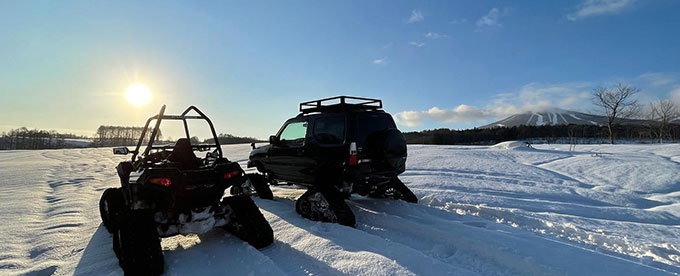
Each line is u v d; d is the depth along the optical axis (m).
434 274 2.93
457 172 10.43
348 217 4.47
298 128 5.98
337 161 4.95
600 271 2.91
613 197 7.04
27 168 13.51
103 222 4.52
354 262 3.18
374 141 5.04
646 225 4.86
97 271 3.18
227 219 3.86
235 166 3.79
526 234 4.02
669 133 38.00
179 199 3.36
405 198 5.84
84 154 24.44
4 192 7.60
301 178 5.71
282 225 4.57
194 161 3.98
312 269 3.20
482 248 3.50
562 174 10.48
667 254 3.56
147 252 2.97
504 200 6.39
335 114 5.17
